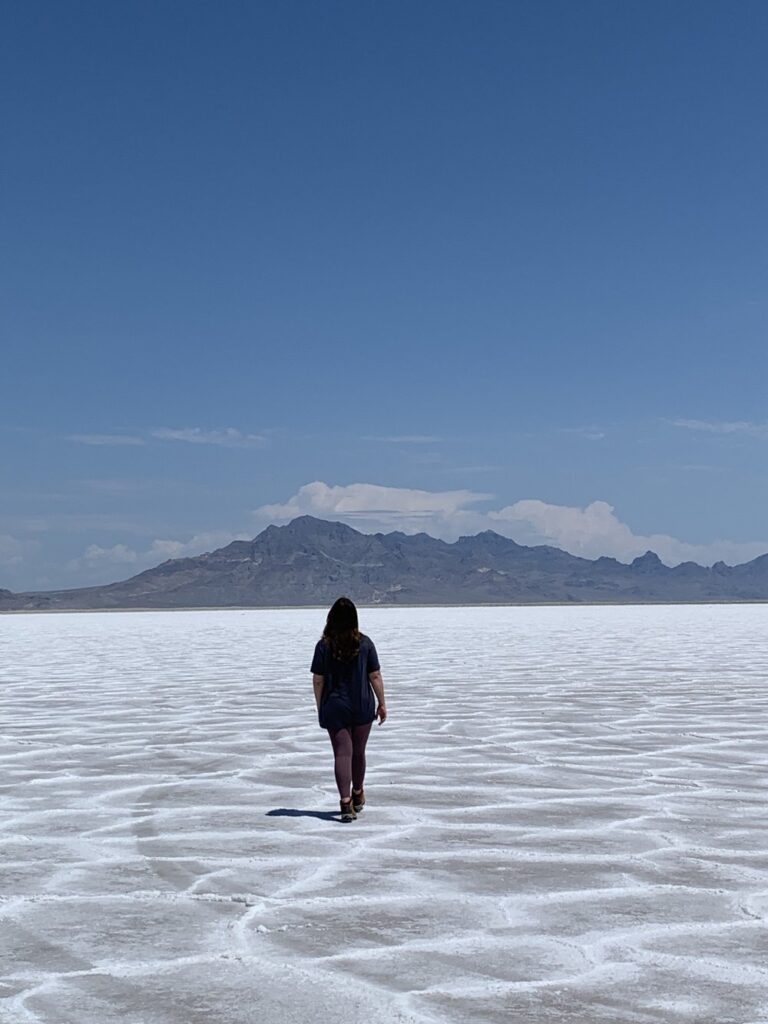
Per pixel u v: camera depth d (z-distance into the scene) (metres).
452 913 5.46
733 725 12.67
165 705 15.18
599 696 16.00
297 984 4.52
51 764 10.15
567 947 4.96
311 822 7.60
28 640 40.78
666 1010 4.23
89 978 4.60
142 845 6.94
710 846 6.87
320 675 7.84
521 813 7.86
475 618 74.62
